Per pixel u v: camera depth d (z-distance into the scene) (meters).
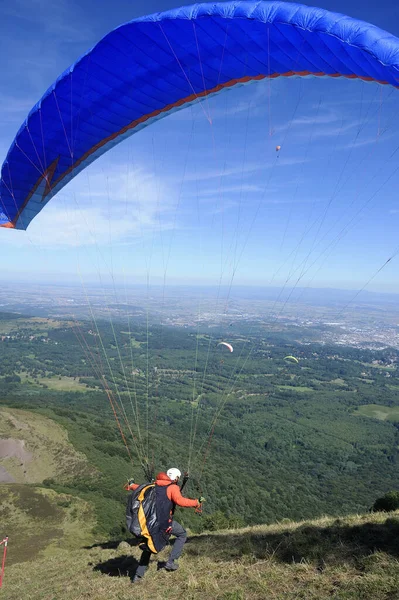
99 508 34.62
